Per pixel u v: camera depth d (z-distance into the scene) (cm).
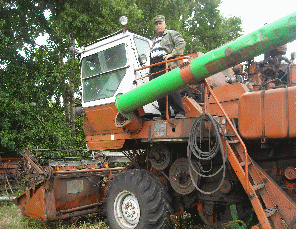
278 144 392
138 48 546
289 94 329
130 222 448
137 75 494
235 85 447
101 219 574
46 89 1166
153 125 451
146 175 449
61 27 1273
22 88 1072
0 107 1025
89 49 552
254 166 367
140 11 1439
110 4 1344
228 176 425
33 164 532
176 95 445
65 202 527
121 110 430
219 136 356
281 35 289
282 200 340
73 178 543
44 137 1054
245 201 431
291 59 600
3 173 826
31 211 517
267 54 569
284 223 346
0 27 1102
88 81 546
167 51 464
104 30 1312
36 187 512
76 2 1305
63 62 1359
